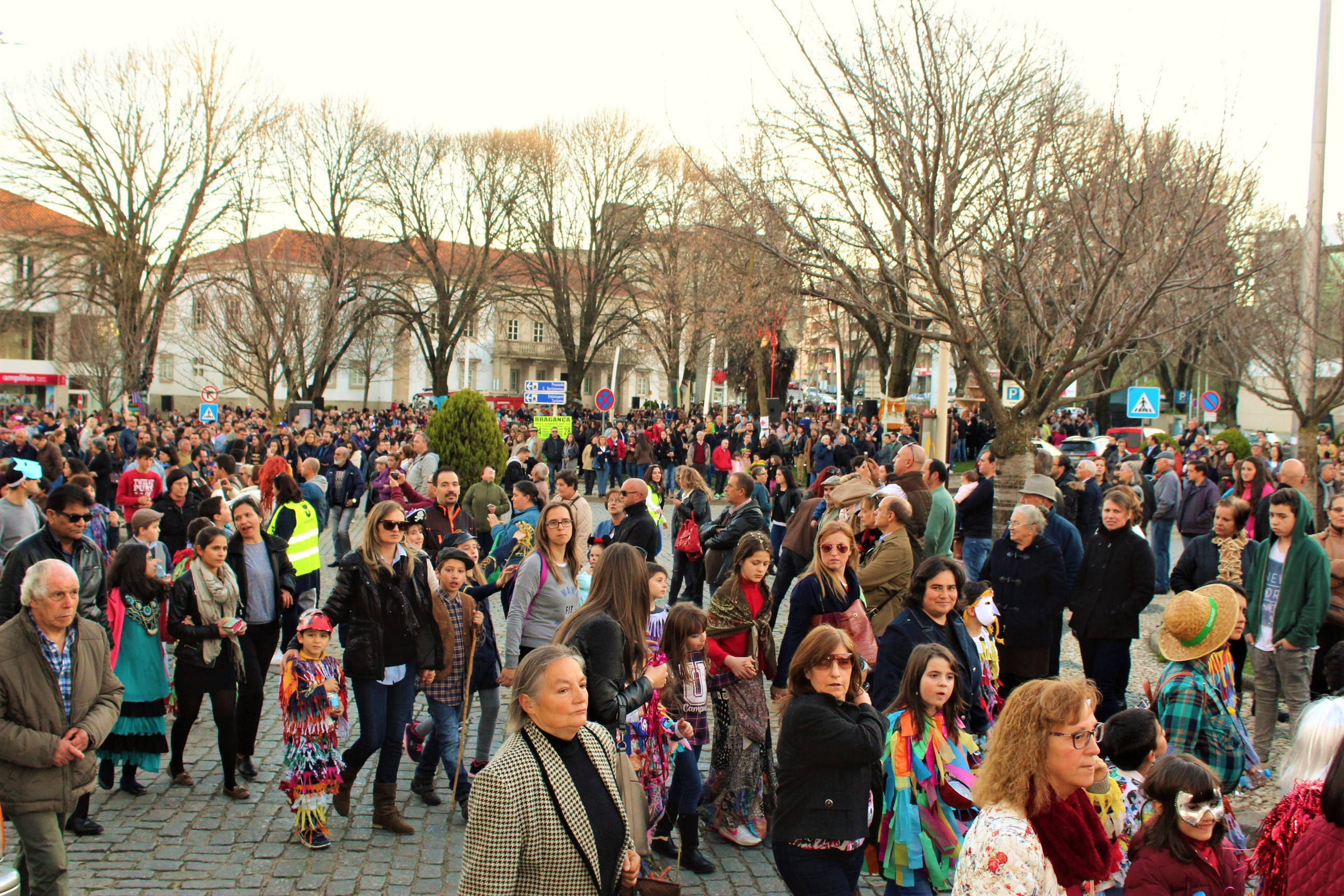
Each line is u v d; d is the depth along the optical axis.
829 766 3.94
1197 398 37.22
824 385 77.06
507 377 74.81
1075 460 24.52
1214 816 3.34
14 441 16.27
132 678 6.06
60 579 4.27
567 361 49.72
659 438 26.73
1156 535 13.09
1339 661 5.14
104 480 15.68
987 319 10.40
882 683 5.12
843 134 9.45
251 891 4.87
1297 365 15.41
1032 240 9.48
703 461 26.81
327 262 42.22
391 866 5.20
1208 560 7.73
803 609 5.57
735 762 5.60
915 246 9.47
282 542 6.98
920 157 8.87
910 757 4.24
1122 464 13.45
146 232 36.22
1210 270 9.55
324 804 5.42
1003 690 6.95
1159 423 43.44
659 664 5.20
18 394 57.22
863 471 9.18
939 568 5.15
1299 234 15.37
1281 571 6.71
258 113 36.56
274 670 9.23
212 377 62.47
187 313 48.44
